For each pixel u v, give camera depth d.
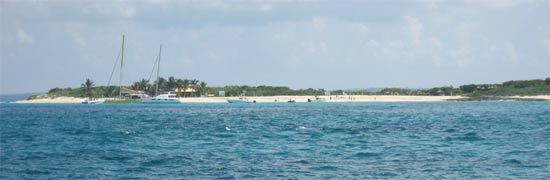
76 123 123.25
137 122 125.44
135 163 51.53
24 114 179.00
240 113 176.12
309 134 84.19
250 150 61.53
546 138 72.94
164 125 111.75
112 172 47.03
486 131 87.50
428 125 105.94
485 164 49.25
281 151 60.31
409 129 94.44
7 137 83.31
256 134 84.94
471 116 142.38
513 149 59.62
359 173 45.72
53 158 55.59
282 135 82.50
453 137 75.94
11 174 46.53
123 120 135.38
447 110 187.62
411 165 49.34
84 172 47.19
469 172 45.59
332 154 57.28
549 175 43.97
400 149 61.22
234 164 50.66
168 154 58.03
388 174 45.16
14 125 116.94
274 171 46.88
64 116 161.38
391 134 83.06
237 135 83.12
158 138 78.44
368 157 54.72
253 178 43.97
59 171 47.78
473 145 64.69
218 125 110.25
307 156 55.84
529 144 64.94
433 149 60.91
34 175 46.09
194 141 73.19
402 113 166.00
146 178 44.34
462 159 52.38
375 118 136.12
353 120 126.75
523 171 45.66
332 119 132.12
